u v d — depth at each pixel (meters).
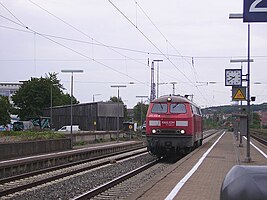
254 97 24.47
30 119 77.69
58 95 91.19
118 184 17.25
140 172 21.50
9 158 27.36
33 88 88.88
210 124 158.88
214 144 42.09
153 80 57.06
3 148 27.14
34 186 16.58
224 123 159.75
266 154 28.67
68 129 66.38
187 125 26.33
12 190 14.94
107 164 26.34
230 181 4.62
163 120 26.67
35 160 23.06
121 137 64.31
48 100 89.31
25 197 14.12
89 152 31.84
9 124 78.62
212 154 27.52
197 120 31.78
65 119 71.88
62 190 15.70
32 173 20.14
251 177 4.52
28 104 89.19
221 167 19.42
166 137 26.52
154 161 26.78
